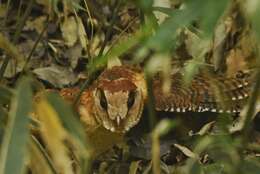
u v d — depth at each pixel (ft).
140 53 10.98
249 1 10.12
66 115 13.84
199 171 16.14
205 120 22.50
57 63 28.81
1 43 14.57
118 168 23.32
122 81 20.07
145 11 12.85
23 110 12.60
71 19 28.89
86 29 28.94
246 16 10.94
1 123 14.85
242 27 25.88
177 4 22.62
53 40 29.27
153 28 13.00
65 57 28.84
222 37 26.17
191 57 25.36
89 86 22.20
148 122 22.17
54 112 13.51
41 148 14.97
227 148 14.80
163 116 22.38
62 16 29.17
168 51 10.95
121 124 19.98
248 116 13.73
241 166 14.97
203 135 21.86
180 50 25.53
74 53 28.76
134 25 28.19
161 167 22.90
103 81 20.36
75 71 28.48
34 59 28.76
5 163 12.16
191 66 12.47
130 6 28.68
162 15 22.20
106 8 29.09
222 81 22.48
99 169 23.24
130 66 22.07
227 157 15.58
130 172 21.61
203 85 22.20
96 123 21.04
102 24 27.61
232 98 21.81
